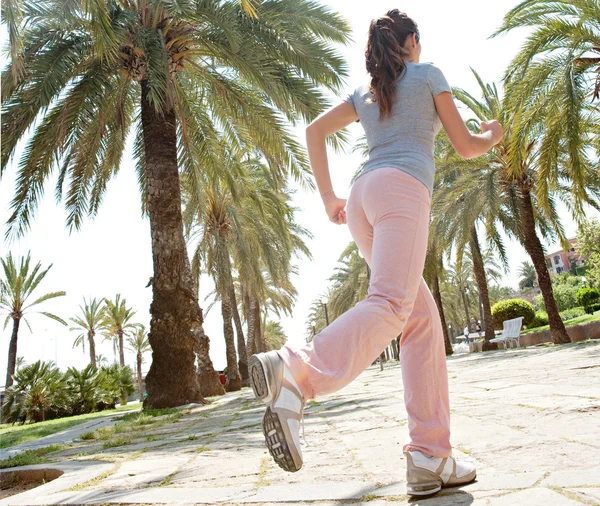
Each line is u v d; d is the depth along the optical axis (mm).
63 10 7875
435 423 1802
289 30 10070
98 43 7141
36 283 30312
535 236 16641
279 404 1463
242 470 2680
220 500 2008
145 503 2074
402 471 2189
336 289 40156
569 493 1526
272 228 20578
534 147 15906
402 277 1694
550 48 11711
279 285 24469
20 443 6586
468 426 3123
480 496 1632
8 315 29781
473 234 23891
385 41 1912
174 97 10914
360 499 1810
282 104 10109
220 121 13305
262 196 17969
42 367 20688
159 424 6582
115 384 26484
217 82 11148
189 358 10539
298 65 9961
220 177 13641
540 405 3525
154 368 10453
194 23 10312
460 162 17047
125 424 6859
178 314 10531
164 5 9391
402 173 1775
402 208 1751
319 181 2078
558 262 70188
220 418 6473
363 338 1582
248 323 28734
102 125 11320
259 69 9633
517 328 21344
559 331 15883
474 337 40250
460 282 45500
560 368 6660
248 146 13484
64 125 9773
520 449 2314
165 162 10789
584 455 2029
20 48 5301
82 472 3043
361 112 1984
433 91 1882
